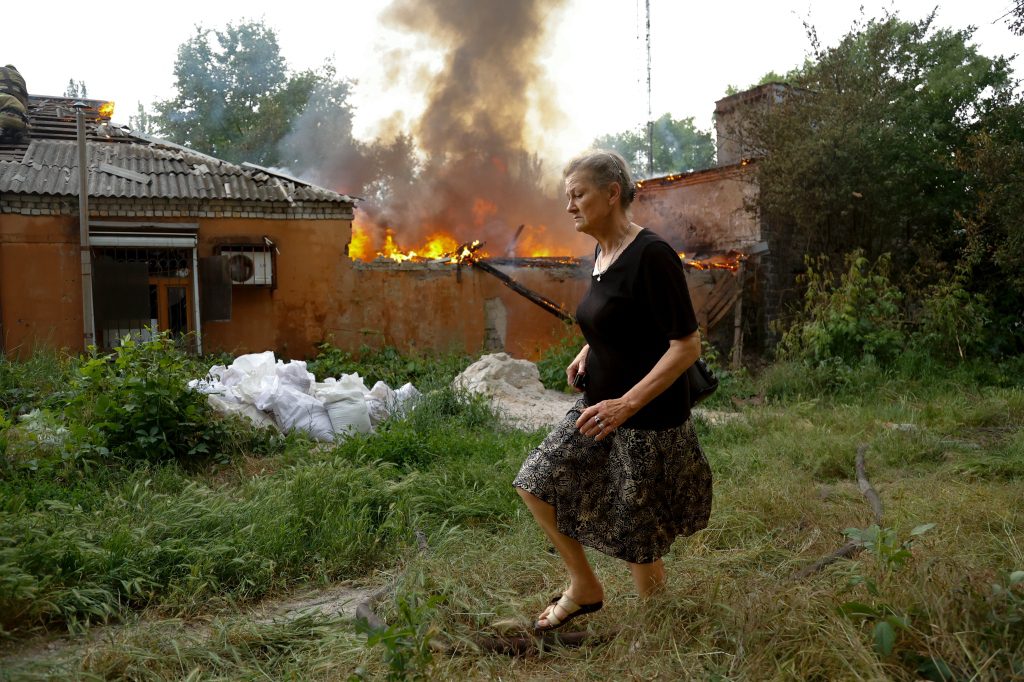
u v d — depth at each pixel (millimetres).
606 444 2961
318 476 5203
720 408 10438
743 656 2695
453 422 8000
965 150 15602
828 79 15359
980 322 12359
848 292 12117
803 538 4215
